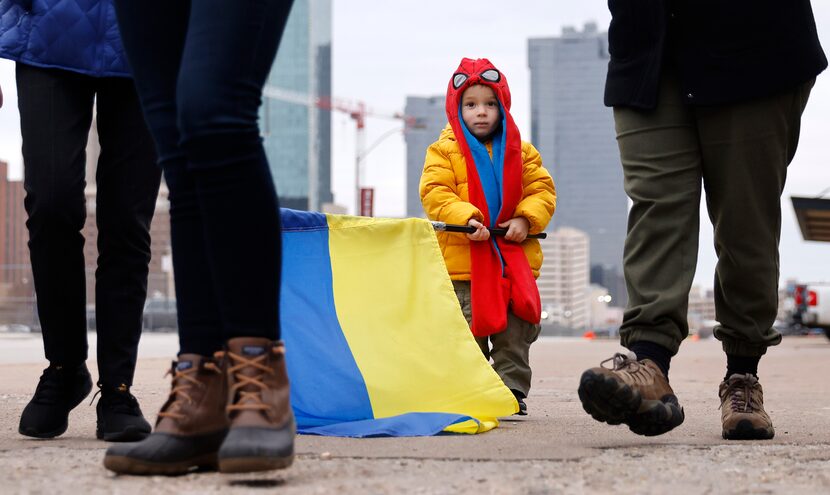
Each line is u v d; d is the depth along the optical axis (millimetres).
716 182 3393
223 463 2166
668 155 3311
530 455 2787
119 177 3312
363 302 3807
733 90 3270
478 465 2586
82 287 3359
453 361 3707
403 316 3789
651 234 3287
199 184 2236
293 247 3844
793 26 3312
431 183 4617
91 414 4129
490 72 4723
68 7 3252
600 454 2855
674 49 3318
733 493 2223
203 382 2357
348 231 3906
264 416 2213
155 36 2443
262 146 2279
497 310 4406
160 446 2301
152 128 2445
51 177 3244
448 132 4793
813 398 5730
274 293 2285
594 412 2932
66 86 3277
